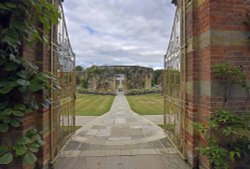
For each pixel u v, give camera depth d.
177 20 5.45
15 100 2.77
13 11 2.60
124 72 31.67
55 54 4.54
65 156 4.85
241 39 3.67
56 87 3.58
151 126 8.19
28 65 2.80
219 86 3.62
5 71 2.66
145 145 5.70
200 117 4.11
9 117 2.61
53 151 4.36
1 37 2.51
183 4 4.70
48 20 2.97
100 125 8.38
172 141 5.84
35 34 2.89
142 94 27.58
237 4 3.68
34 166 3.61
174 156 4.86
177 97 5.42
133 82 31.86
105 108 14.05
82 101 18.62
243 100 3.64
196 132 4.19
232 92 3.64
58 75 4.87
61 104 5.21
